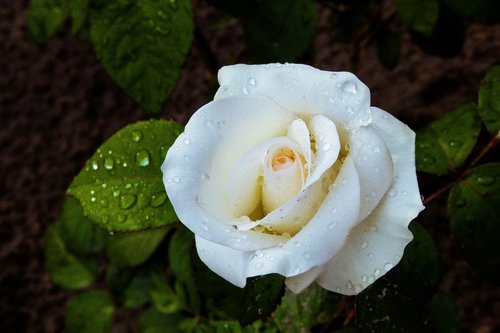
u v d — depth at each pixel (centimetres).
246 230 34
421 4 48
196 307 52
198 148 34
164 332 54
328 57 69
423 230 40
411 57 67
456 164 42
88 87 74
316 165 33
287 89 35
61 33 75
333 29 57
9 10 77
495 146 43
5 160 73
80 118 74
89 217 38
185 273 51
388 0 65
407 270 39
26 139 74
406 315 39
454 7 46
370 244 34
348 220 33
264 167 34
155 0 41
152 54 42
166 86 42
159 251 55
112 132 73
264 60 46
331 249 33
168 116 71
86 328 54
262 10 46
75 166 73
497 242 41
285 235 34
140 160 38
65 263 57
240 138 35
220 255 34
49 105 74
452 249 62
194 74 72
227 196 34
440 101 66
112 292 55
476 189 41
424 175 48
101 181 38
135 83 42
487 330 61
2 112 75
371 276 34
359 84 34
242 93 35
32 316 69
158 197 38
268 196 34
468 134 43
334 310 46
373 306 39
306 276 34
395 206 34
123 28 41
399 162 34
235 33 71
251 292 38
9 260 71
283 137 34
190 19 41
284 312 46
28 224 72
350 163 33
